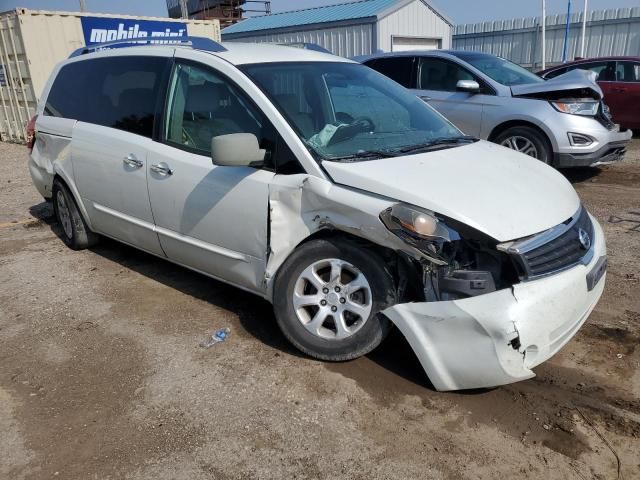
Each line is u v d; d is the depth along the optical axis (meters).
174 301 4.18
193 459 2.60
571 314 2.83
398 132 3.77
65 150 4.81
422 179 3.02
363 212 2.91
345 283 3.15
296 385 3.11
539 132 7.06
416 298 2.92
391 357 3.34
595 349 3.41
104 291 4.38
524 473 2.48
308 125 3.38
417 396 2.99
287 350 3.46
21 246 5.52
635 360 3.28
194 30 14.12
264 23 23.03
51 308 4.12
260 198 3.30
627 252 4.92
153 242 4.18
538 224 2.89
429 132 3.91
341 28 19.47
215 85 3.66
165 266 4.86
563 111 6.92
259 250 3.39
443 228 2.78
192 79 3.81
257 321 3.84
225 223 3.52
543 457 2.57
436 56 8.02
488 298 2.70
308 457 2.60
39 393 3.12
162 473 2.53
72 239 5.23
